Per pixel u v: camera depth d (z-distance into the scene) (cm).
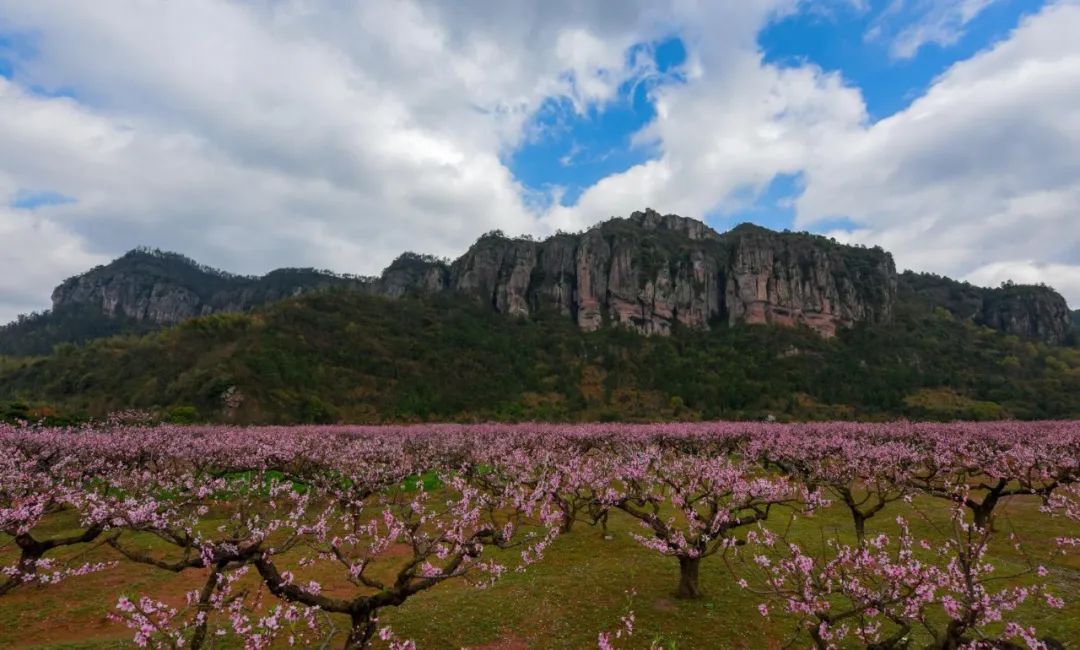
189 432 4166
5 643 1159
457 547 1102
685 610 1259
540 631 1182
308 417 8194
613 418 10550
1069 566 1623
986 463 2408
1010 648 748
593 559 1705
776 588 922
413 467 2617
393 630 1181
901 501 2525
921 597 798
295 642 1093
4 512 1142
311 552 1744
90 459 2428
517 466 2378
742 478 1591
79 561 1667
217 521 2084
